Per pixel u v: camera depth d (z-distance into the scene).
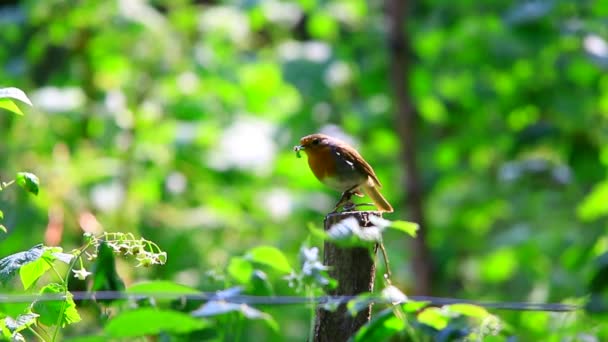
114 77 12.67
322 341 5.23
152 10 12.88
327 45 13.91
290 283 4.87
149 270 8.02
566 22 12.68
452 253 15.26
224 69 13.07
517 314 9.01
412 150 13.30
